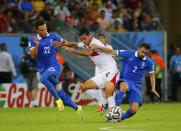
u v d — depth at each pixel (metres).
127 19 82.12
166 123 41.91
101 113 49.72
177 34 93.19
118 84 43.47
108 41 76.31
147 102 76.94
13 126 40.22
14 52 74.62
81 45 44.78
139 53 41.09
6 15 76.94
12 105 69.62
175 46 92.50
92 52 44.31
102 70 46.34
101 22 79.00
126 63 41.75
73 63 75.62
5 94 69.44
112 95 44.62
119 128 37.31
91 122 43.28
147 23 82.25
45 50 44.50
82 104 71.88
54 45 44.50
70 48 44.62
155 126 39.12
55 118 48.75
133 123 41.53
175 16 93.94
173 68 78.19
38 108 65.88
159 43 79.50
